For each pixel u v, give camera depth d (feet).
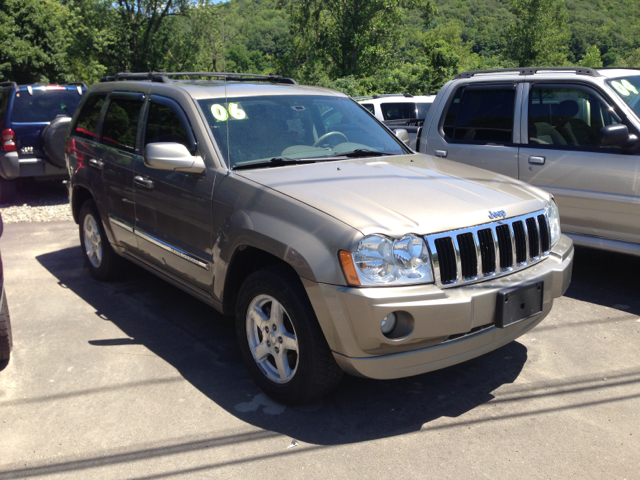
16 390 11.06
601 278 17.30
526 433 9.41
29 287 17.20
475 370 11.69
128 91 15.35
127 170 14.26
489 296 9.21
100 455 8.95
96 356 12.50
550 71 17.03
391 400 10.53
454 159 18.72
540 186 16.58
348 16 128.06
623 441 9.15
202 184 11.57
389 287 8.68
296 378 9.78
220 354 12.56
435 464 8.61
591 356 12.21
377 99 37.50
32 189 35.47
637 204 14.64
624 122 14.93
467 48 237.25
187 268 12.33
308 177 10.75
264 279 9.99
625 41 392.06
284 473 8.43
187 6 112.78
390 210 9.29
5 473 8.55
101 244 16.81
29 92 29.94
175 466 8.64
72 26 104.06
